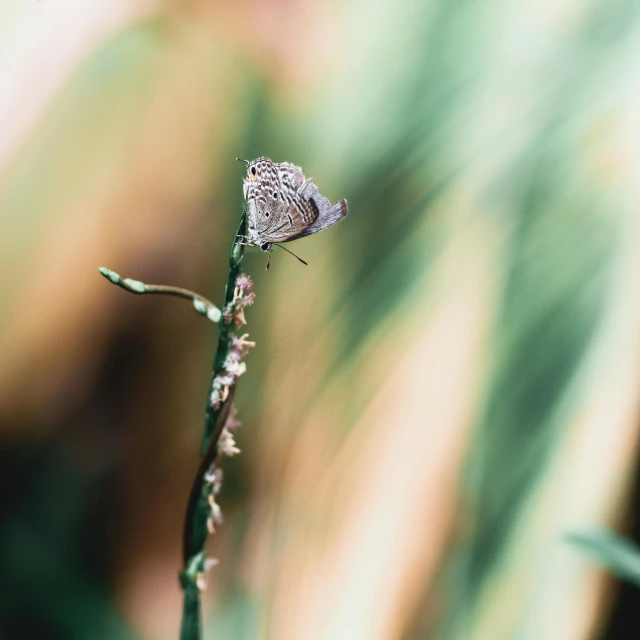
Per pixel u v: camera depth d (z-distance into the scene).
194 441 0.91
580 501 0.88
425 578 0.90
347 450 0.91
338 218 0.58
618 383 0.88
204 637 0.87
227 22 0.93
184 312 0.90
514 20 0.94
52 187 0.88
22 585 0.84
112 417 0.90
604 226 0.90
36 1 0.89
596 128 0.92
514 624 0.88
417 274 0.92
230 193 0.92
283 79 0.94
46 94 0.89
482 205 0.92
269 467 0.90
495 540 0.90
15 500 0.86
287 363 0.90
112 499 0.89
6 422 0.87
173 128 0.91
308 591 0.90
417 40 0.95
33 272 0.88
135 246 0.90
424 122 0.94
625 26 0.93
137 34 0.91
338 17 0.95
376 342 0.92
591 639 0.87
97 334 0.89
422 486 0.91
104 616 0.87
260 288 0.90
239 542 0.89
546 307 0.91
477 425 0.91
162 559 0.91
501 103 0.93
